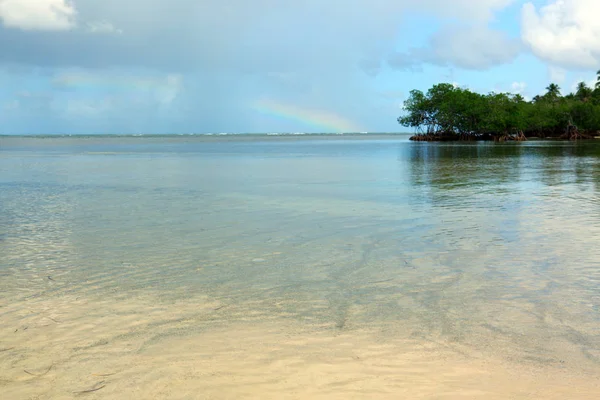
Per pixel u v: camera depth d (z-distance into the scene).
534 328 5.39
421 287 6.84
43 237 10.38
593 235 9.88
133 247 9.41
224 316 5.88
